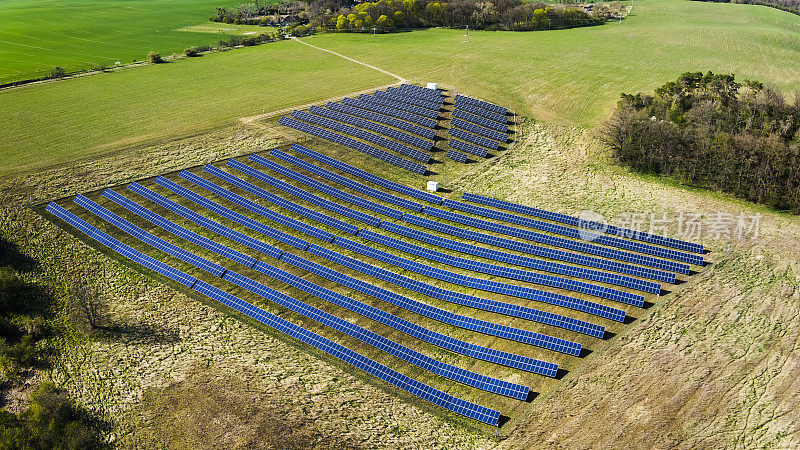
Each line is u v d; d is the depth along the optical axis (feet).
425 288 194.08
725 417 147.02
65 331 182.29
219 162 277.03
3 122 320.29
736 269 198.59
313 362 169.07
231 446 142.51
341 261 208.44
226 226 230.07
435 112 325.83
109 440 147.84
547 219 230.89
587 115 322.75
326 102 349.00
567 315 181.98
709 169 253.44
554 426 147.54
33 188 250.37
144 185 257.34
